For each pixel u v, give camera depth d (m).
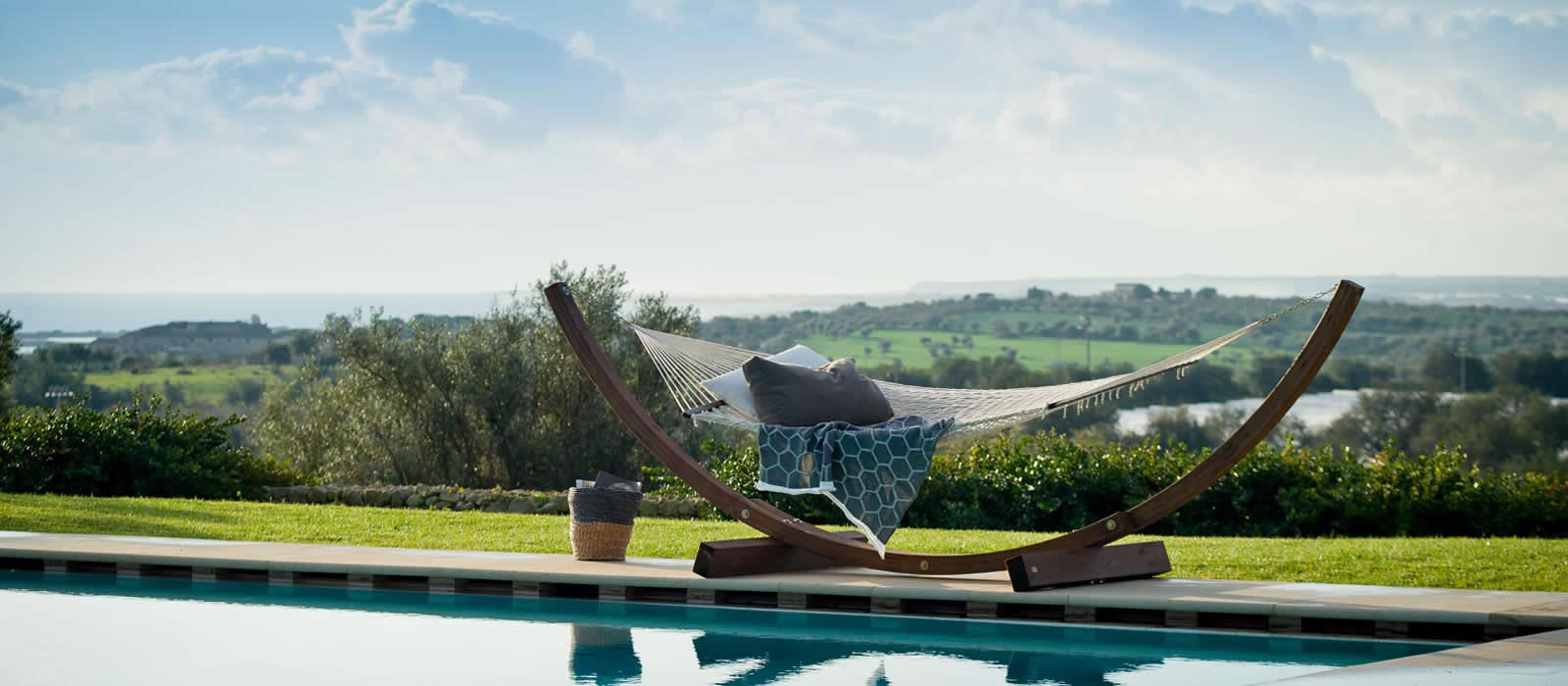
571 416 18.02
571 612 6.18
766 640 5.49
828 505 11.38
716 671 4.82
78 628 5.59
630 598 6.52
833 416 6.70
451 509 11.88
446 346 18.14
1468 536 10.80
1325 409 43.25
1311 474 11.09
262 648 5.19
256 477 13.22
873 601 6.24
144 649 5.15
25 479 12.12
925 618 6.06
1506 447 41.34
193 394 30.23
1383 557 7.81
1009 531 10.50
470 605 6.33
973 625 5.89
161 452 12.55
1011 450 12.00
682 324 18.73
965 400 7.04
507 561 7.05
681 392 7.27
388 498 12.19
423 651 5.17
